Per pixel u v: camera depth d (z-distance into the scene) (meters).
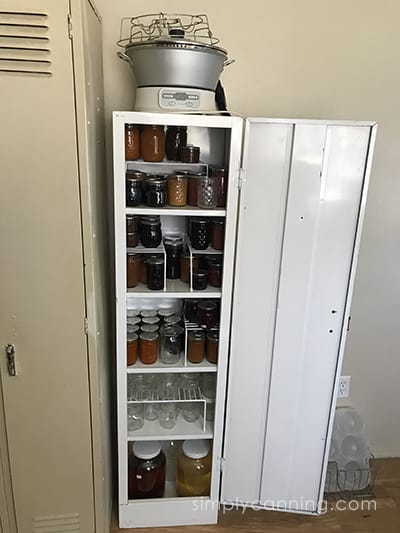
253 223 1.48
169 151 1.49
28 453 1.43
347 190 1.47
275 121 1.39
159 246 1.51
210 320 1.56
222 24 1.58
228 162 1.40
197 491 1.72
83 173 1.21
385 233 1.84
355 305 1.92
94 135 1.32
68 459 1.45
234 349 1.60
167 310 1.69
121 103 1.62
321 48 1.62
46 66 1.13
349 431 1.97
